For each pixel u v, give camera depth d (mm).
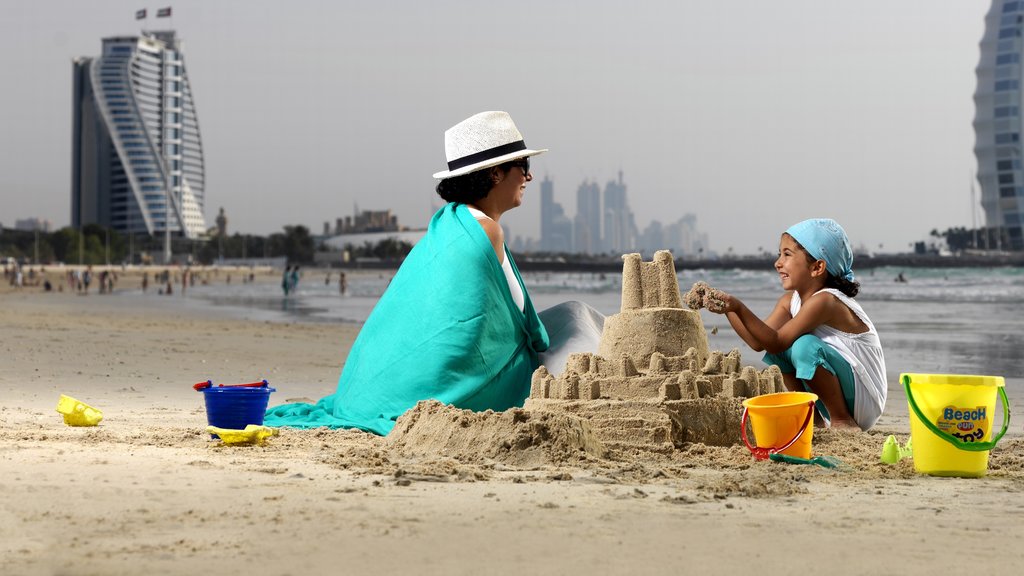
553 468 5492
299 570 3350
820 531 4031
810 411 5973
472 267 7930
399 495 4648
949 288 70812
